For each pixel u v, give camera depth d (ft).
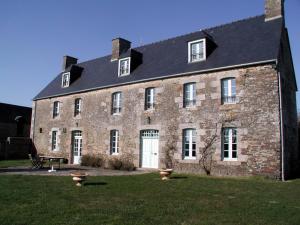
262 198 26.84
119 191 29.35
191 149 47.98
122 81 58.54
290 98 49.29
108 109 60.39
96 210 21.49
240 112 43.24
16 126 101.24
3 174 41.83
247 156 41.88
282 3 48.39
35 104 79.56
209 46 50.06
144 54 62.80
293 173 46.55
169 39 61.93
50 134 73.05
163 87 52.08
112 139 59.41
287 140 44.39
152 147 53.01
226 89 45.39
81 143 65.62
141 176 41.37
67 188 30.45
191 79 48.67
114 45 69.10
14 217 19.30
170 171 38.37
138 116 54.90
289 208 23.03
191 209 22.34
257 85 42.27
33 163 54.34
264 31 47.14
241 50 46.16
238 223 19.08
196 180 37.14
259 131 41.42
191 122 47.83
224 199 26.21
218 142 44.68
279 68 42.47
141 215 20.43
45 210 21.13
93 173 46.42
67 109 69.56
